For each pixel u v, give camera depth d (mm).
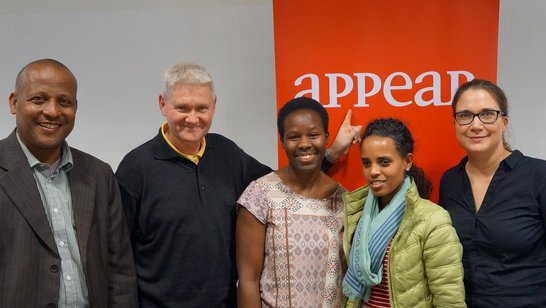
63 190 1626
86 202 1632
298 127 1703
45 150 1589
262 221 1725
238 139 2633
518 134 2551
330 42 2068
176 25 2596
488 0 2016
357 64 2068
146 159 1830
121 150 2666
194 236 1784
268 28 2570
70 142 2658
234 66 2600
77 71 2639
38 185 1582
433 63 2055
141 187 1813
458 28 2039
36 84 1520
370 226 1646
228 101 2619
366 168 1664
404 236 1569
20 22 2631
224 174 1903
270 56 2584
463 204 1735
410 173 1752
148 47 2609
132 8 2598
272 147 2625
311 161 1720
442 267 1510
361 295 1649
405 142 1646
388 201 1686
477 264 1671
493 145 1670
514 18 2500
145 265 1824
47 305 1503
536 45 2508
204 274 1793
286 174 1810
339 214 1761
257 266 1746
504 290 1620
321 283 1697
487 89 1675
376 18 2053
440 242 1513
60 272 1535
